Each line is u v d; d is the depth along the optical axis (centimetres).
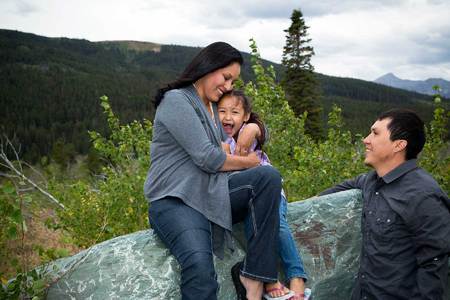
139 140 924
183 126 291
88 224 819
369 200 332
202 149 289
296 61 3559
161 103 306
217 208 294
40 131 9775
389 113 323
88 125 10962
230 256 324
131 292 303
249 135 317
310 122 3406
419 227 294
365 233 325
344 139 871
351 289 355
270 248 292
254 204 294
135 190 780
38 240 872
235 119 338
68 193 920
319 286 344
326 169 761
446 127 757
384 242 310
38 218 908
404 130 312
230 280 318
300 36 3562
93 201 829
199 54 308
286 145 855
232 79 314
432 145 760
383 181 325
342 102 14950
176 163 300
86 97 14562
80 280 312
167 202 296
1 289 312
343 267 353
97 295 304
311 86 3534
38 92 14050
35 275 317
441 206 295
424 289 291
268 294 303
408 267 305
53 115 12106
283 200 335
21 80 14800
